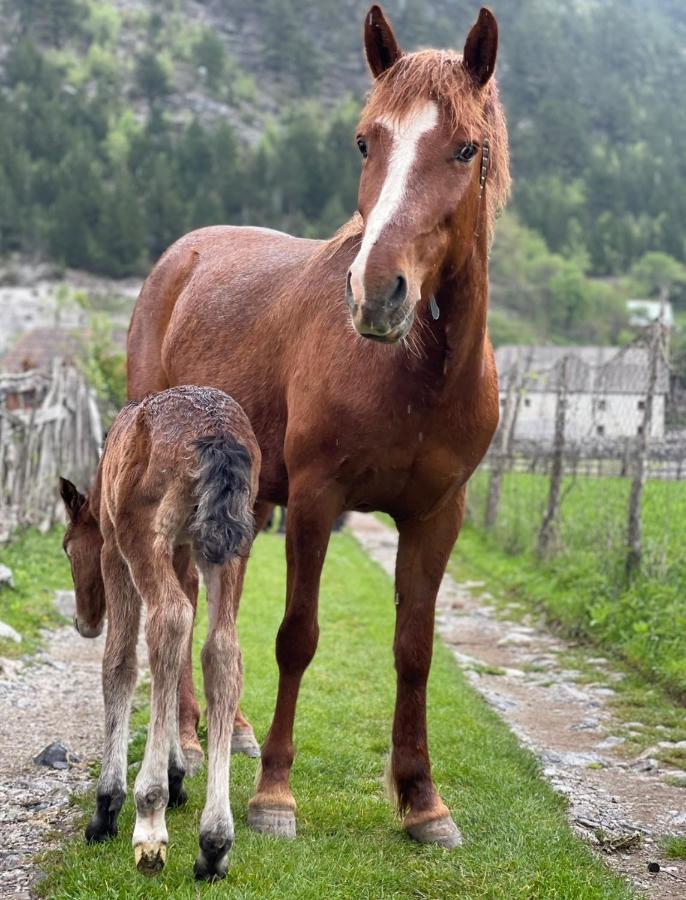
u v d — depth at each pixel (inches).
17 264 4276.6
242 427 153.0
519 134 6127.0
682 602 348.5
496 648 369.7
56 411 508.4
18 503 447.5
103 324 751.1
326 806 175.8
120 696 154.3
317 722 232.2
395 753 170.9
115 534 151.9
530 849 163.2
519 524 592.1
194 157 5182.1
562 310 3993.6
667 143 6850.4
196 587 195.6
